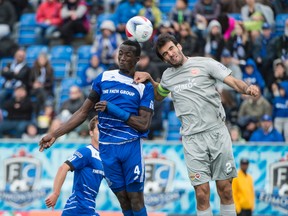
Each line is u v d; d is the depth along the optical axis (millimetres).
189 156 23000
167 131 42438
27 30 52062
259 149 37000
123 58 22047
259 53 44656
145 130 22078
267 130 39750
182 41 43281
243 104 41375
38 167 37969
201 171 22906
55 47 50156
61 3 50875
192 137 23000
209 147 22844
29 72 45938
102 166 24047
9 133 43062
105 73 22375
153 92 22500
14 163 38188
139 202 22406
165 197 37094
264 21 46875
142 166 22297
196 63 23031
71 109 41875
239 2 47500
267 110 41500
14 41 51125
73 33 50719
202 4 46188
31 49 50375
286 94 42781
